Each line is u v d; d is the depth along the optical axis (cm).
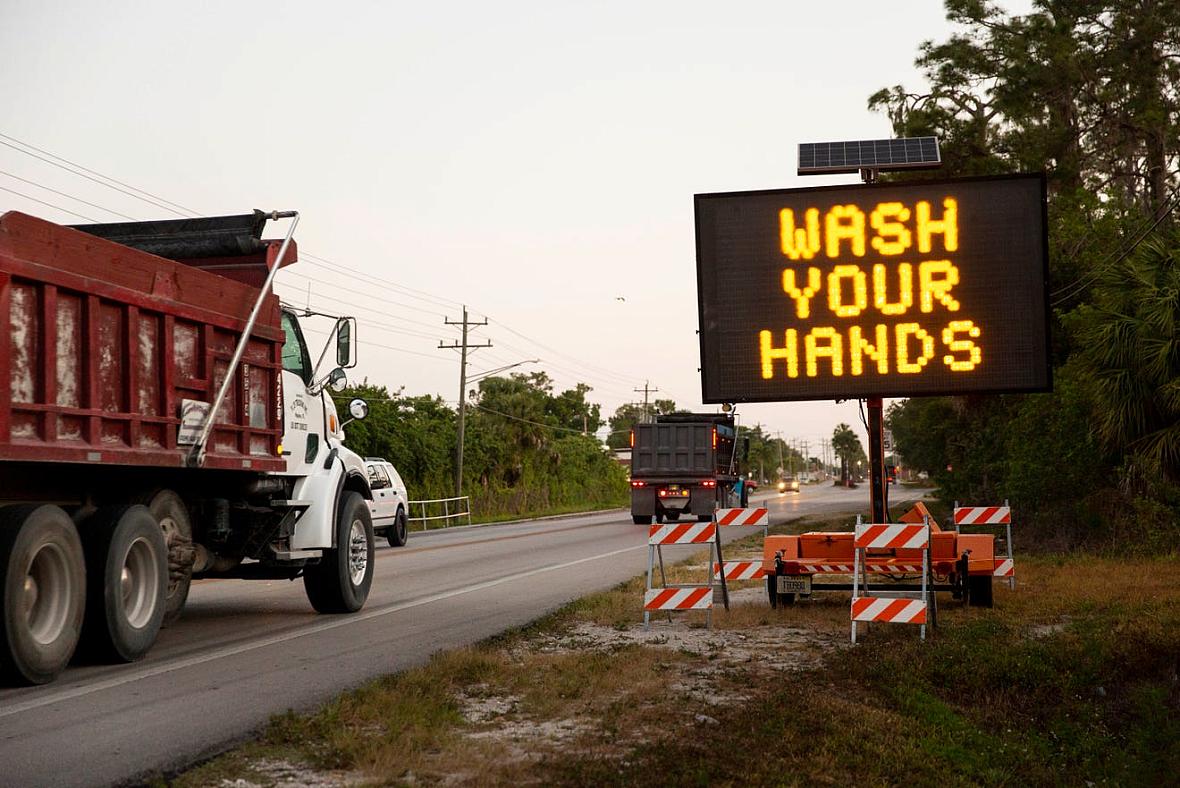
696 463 3525
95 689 778
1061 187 3788
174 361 933
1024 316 1226
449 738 639
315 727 644
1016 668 929
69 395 792
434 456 4697
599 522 4278
